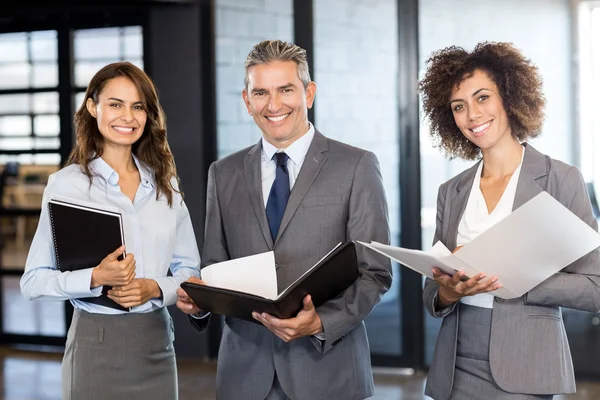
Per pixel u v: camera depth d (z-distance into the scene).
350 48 5.00
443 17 4.82
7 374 5.21
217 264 2.20
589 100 4.54
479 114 2.17
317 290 2.09
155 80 5.36
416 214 4.95
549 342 2.07
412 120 4.91
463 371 2.19
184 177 5.34
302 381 2.33
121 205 2.41
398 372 5.02
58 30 5.61
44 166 5.79
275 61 2.29
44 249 2.38
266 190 2.44
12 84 5.80
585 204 2.07
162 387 2.44
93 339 2.34
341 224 2.36
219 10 5.24
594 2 4.50
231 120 5.28
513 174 2.17
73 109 5.65
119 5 5.34
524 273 1.95
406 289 4.99
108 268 2.20
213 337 5.36
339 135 5.06
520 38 4.66
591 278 2.04
